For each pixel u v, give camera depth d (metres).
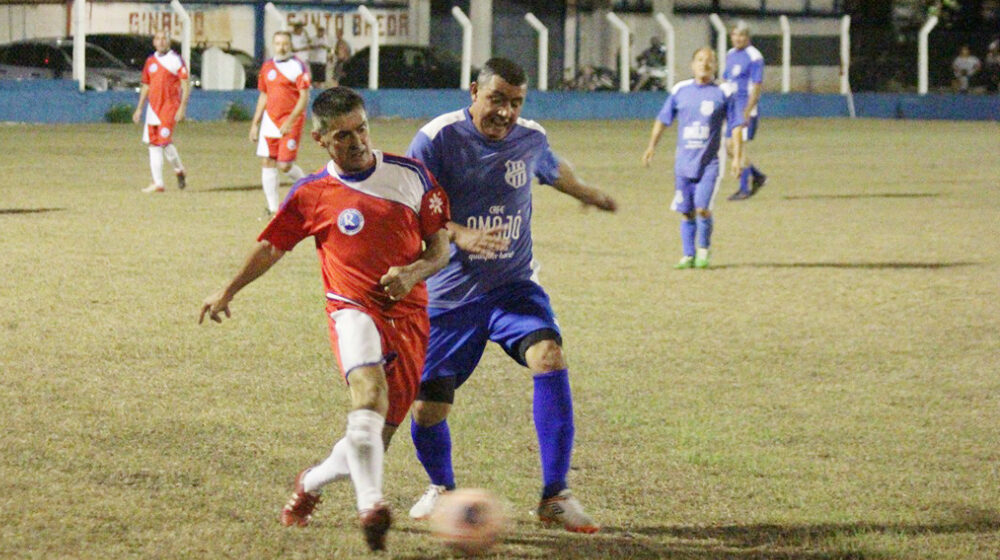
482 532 5.80
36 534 6.38
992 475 7.85
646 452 8.23
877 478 7.75
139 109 22.75
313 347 10.95
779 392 9.90
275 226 6.35
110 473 7.41
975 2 61.34
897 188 26.64
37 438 8.05
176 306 12.48
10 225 17.83
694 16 56.84
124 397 9.15
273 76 19.53
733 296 13.98
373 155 6.32
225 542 6.37
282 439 8.25
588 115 50.53
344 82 47.53
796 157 34.62
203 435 8.27
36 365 10.02
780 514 7.06
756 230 19.73
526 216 7.08
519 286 7.05
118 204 20.72
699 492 7.44
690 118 15.51
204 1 46.69
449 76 48.88
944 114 55.91
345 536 6.53
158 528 6.54
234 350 10.74
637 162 32.03
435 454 6.94
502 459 8.00
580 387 9.94
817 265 16.27
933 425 9.02
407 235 6.35
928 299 13.95
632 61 54.06
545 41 50.25
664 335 11.91
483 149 6.86
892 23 59.91
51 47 42.84
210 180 25.27
